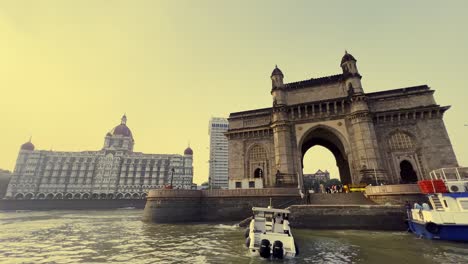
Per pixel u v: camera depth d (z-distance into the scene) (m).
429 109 34.69
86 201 101.31
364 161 34.19
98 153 134.88
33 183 126.12
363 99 37.19
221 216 34.06
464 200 18.22
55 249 18.09
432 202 20.33
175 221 33.44
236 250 16.70
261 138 44.81
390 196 26.36
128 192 128.50
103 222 41.25
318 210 26.11
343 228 24.78
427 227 19.22
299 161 38.75
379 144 36.00
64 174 128.75
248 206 33.41
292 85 44.50
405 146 35.16
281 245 14.52
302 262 13.61
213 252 16.20
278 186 37.03
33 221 45.62
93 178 130.25
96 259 14.90
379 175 32.69
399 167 34.38
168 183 136.12
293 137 40.44
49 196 125.00
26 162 130.50
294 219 26.31
